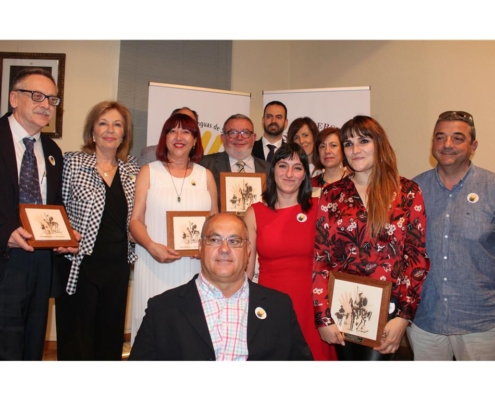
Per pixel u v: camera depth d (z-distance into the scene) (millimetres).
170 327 1984
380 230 2293
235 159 3779
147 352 1973
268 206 2789
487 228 2586
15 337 2510
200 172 3184
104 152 3115
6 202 2469
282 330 2045
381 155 2361
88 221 2893
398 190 2348
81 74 5230
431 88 4699
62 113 5113
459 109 4461
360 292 2277
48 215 2549
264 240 2707
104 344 2982
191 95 5008
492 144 4207
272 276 2684
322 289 2377
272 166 2764
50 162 2748
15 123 2619
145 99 5531
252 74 6297
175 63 5730
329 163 3469
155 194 3035
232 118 3758
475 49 4336
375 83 5309
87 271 2916
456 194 2680
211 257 2014
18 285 2527
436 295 2654
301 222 2695
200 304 2018
